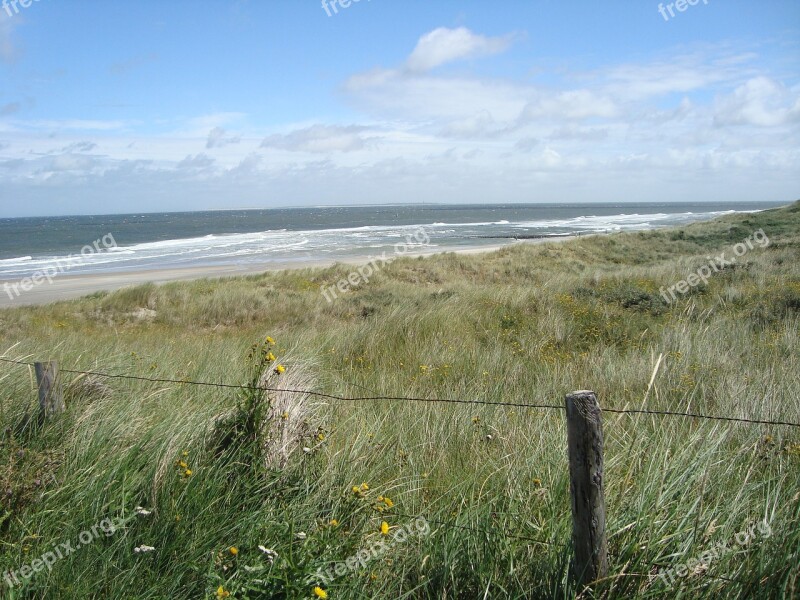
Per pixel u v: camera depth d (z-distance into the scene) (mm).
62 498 3215
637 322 10578
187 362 7316
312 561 2607
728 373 6125
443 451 4109
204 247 57844
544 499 3152
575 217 127250
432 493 3588
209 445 3723
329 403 4719
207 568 2701
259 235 77438
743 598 2475
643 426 4203
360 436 4055
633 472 3320
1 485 3115
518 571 2697
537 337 9438
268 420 3752
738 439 4000
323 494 3355
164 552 2832
